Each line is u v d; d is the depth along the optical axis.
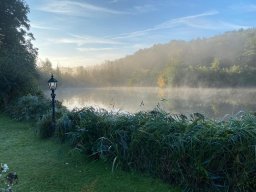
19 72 11.23
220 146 3.38
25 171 4.16
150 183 3.73
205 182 3.40
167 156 3.78
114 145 4.41
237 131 3.46
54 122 6.11
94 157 4.61
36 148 5.39
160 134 4.04
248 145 3.27
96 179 3.86
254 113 4.32
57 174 4.04
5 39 17.05
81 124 5.29
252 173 3.21
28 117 8.34
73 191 3.51
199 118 4.19
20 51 16.88
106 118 5.11
